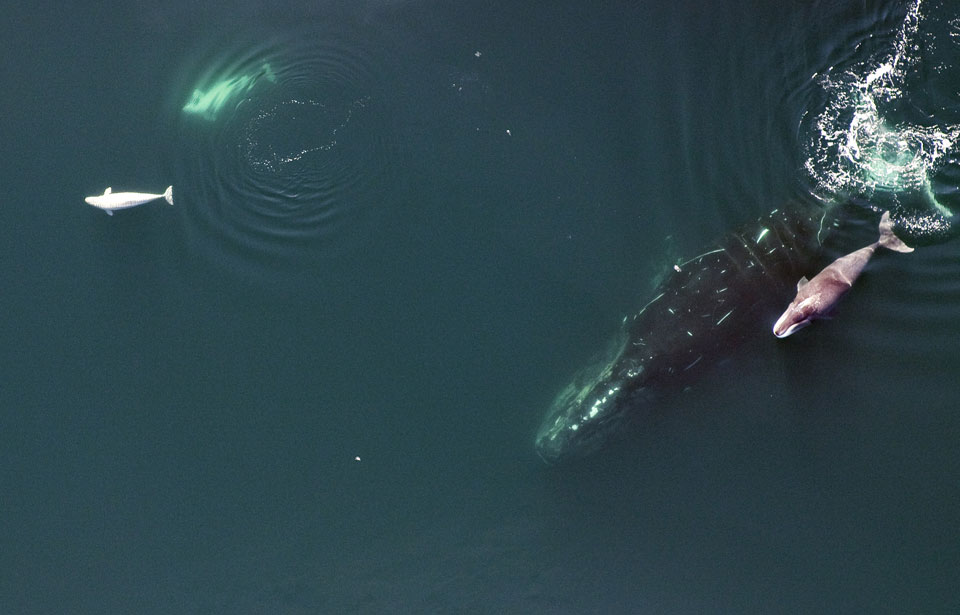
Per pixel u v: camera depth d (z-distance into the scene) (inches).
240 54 758.5
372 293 675.4
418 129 722.2
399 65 751.1
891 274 657.0
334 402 652.7
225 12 770.2
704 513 621.9
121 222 689.6
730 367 649.6
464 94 735.7
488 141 716.7
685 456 637.9
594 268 678.5
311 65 753.6
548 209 693.9
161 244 686.5
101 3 765.9
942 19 733.9
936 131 704.4
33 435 643.5
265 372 658.2
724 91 730.8
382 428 648.4
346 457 643.5
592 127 721.6
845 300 652.1
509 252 683.4
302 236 691.4
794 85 728.3
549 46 754.2
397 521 635.5
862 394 627.5
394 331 666.8
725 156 709.9
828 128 711.7
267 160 713.0
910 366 630.5
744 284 660.1
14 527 624.4
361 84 743.7
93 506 631.8
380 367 658.8
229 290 676.1
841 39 738.2
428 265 681.6
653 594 607.2
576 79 740.7
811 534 604.7
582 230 688.4
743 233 676.1
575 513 635.5
